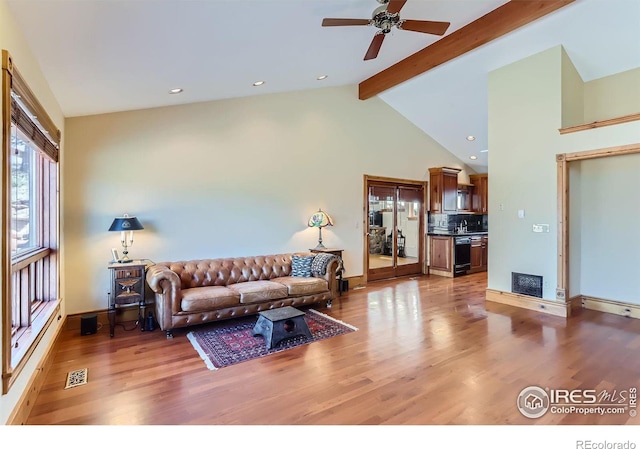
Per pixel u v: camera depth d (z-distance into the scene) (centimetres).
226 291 387
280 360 296
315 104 568
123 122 402
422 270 757
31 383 223
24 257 250
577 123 459
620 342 333
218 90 421
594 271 458
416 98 626
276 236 525
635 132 371
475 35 414
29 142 241
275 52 348
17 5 181
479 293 557
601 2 358
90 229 385
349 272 618
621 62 429
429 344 331
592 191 459
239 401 230
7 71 176
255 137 503
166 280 349
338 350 317
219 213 470
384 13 279
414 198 738
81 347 326
